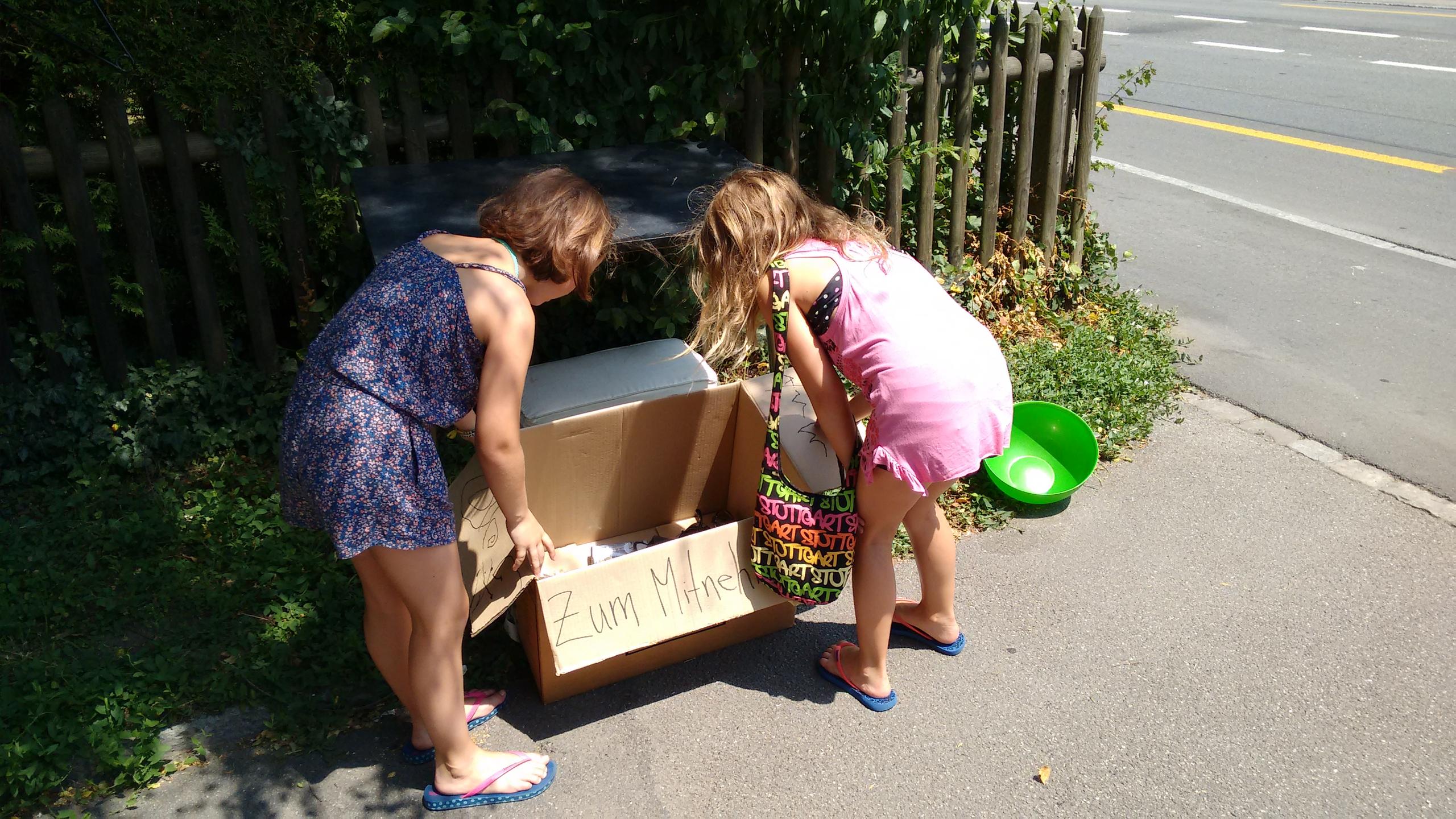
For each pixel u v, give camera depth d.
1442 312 5.70
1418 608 3.35
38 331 3.64
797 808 2.61
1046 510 3.85
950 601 3.06
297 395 2.18
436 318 2.11
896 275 2.54
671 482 3.35
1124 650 3.16
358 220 3.83
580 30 3.74
